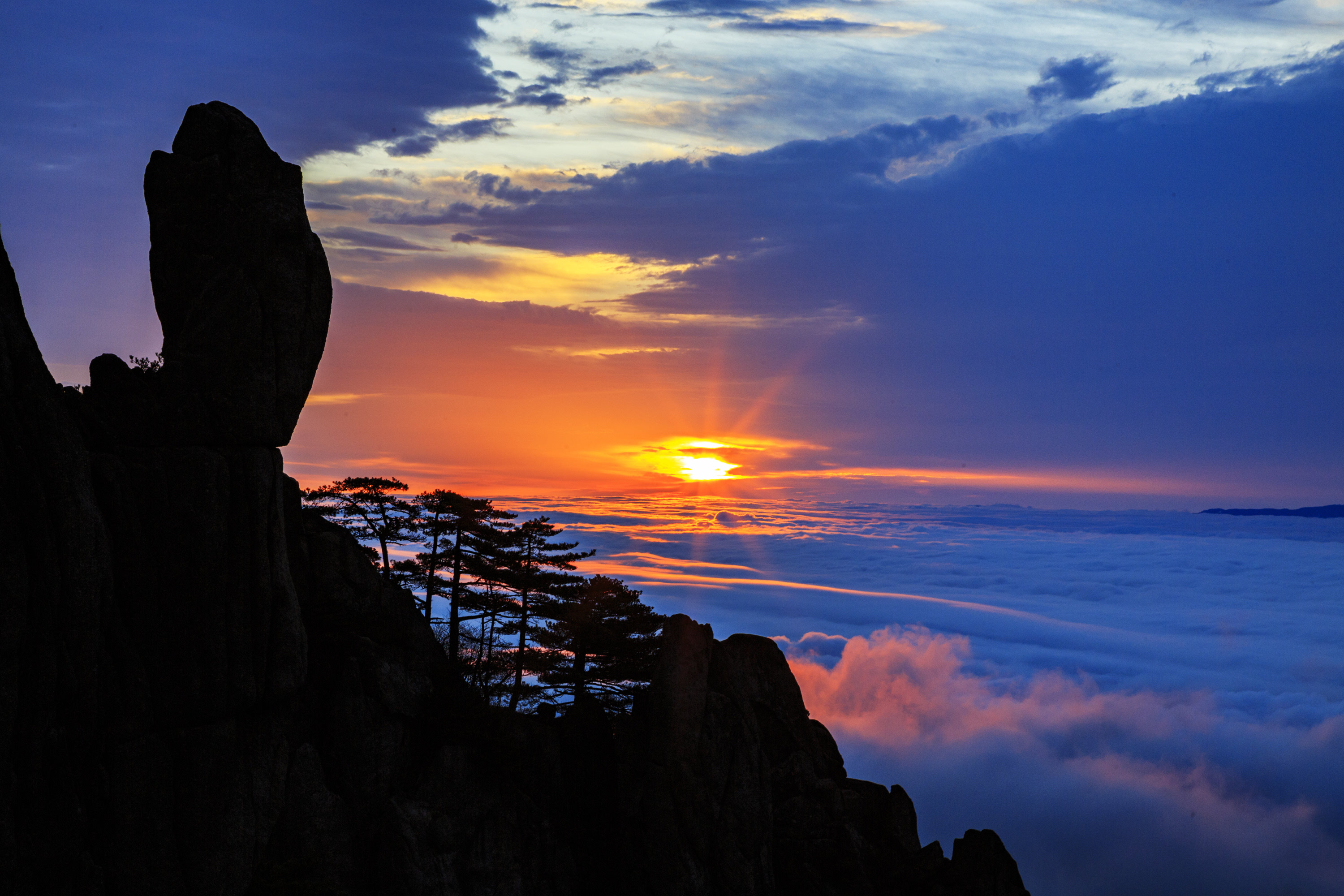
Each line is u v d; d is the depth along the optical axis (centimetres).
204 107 3953
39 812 3023
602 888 5272
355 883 4153
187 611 3559
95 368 3572
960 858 5809
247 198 3875
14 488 2942
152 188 3900
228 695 3672
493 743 4803
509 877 4697
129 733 3366
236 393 3762
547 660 6184
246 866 3684
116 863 3306
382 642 4700
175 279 3872
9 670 2891
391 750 4475
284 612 3916
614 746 5709
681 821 5334
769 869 5450
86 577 3175
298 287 3934
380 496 5803
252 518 3784
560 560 6266
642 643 6188
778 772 5922
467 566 5988
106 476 3381
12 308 3086
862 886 5538
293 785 3988
